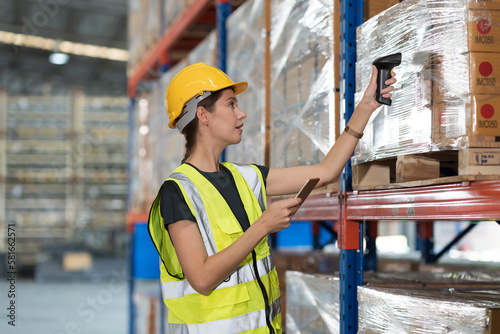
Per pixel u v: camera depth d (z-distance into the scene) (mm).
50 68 25828
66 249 18500
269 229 1702
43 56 24547
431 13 2180
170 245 1946
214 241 1851
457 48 2066
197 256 1759
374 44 2551
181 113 2033
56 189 18547
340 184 2850
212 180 1956
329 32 2910
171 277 1927
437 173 2355
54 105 18375
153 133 8227
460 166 2025
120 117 18422
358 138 2217
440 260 5293
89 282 16516
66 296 12312
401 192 2350
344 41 2818
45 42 21875
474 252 9094
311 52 3115
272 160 3641
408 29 2301
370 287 2635
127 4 18891
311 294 3295
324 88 2949
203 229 1847
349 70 2812
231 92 2029
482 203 1908
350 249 2816
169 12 6785
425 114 2195
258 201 2037
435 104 2160
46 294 12844
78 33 21750
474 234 9953
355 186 2672
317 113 3033
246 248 1704
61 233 18766
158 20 7395
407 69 2309
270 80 3703
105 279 17203
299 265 4535
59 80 26797
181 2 6195
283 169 2189
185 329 1873
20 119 18234
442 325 2100
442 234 10531
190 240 1780
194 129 2016
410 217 2279
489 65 2025
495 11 2051
